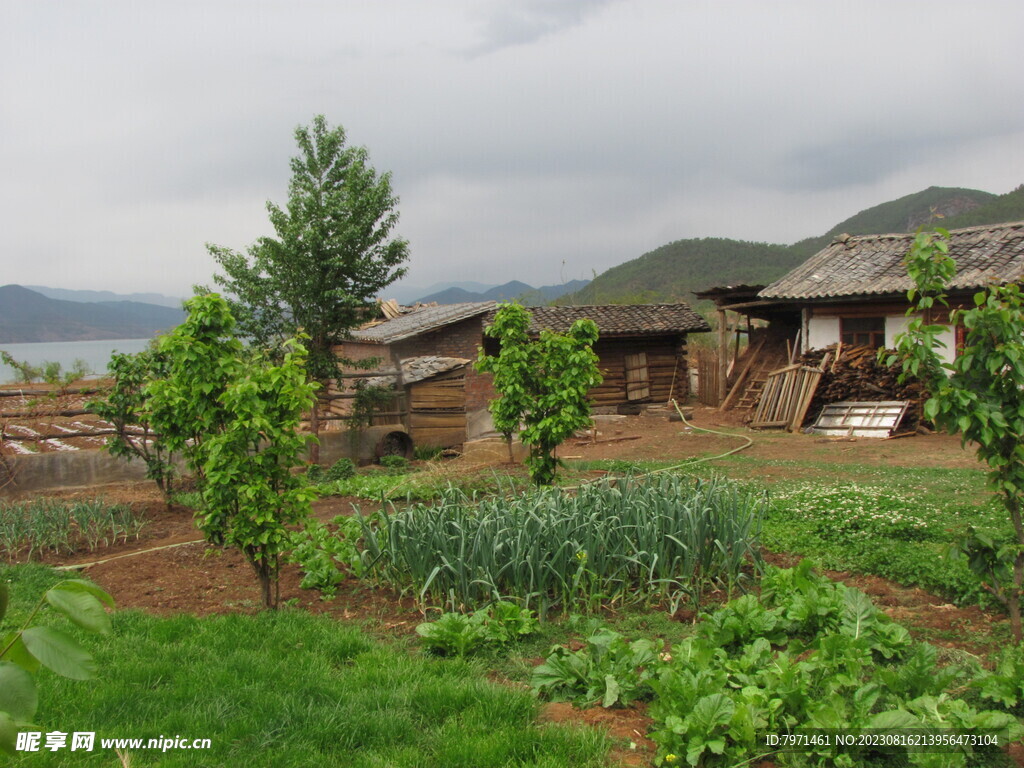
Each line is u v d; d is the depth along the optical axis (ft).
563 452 56.39
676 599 20.74
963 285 57.57
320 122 49.44
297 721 13.89
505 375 32.58
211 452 19.65
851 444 55.42
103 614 5.78
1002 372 16.17
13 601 22.09
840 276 67.56
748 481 40.40
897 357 16.61
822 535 27.48
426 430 58.54
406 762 12.55
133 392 36.29
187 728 13.65
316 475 46.60
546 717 14.33
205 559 26.96
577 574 20.16
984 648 17.34
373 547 22.90
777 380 67.41
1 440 42.55
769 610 18.54
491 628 18.44
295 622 19.54
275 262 48.57
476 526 21.88
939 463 45.85
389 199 50.80
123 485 44.50
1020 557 16.55
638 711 14.60
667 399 87.10
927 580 21.65
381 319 96.17
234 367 20.80
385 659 17.04
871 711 14.03
